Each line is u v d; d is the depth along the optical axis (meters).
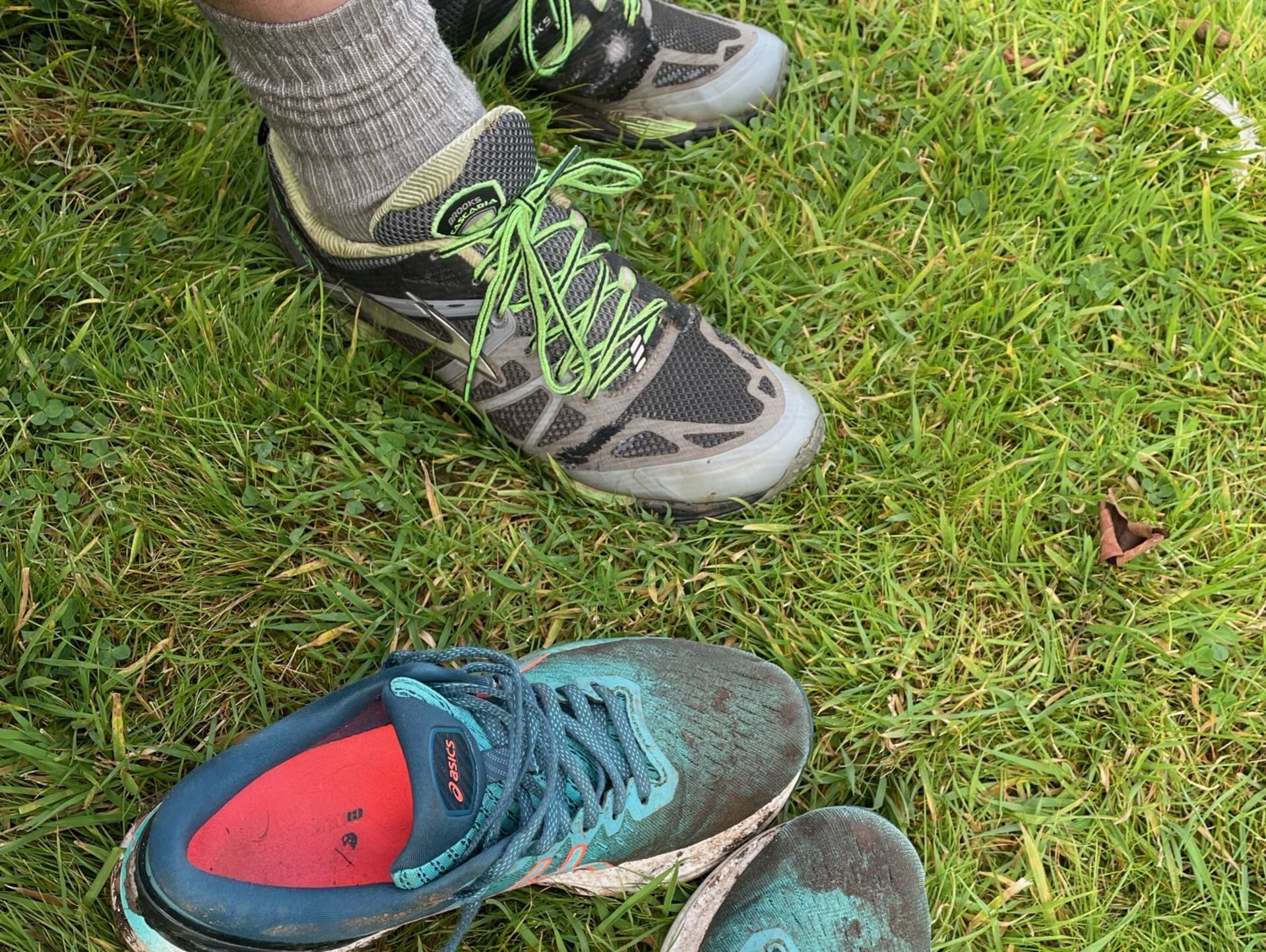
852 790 0.60
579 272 0.59
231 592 0.60
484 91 0.70
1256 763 0.62
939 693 0.62
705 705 0.59
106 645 0.58
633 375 0.60
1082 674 0.63
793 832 0.58
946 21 0.78
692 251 0.68
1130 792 0.61
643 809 0.56
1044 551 0.65
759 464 0.62
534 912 0.58
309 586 0.60
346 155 0.53
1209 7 0.78
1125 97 0.75
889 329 0.69
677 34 0.70
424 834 0.48
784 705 0.59
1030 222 0.72
